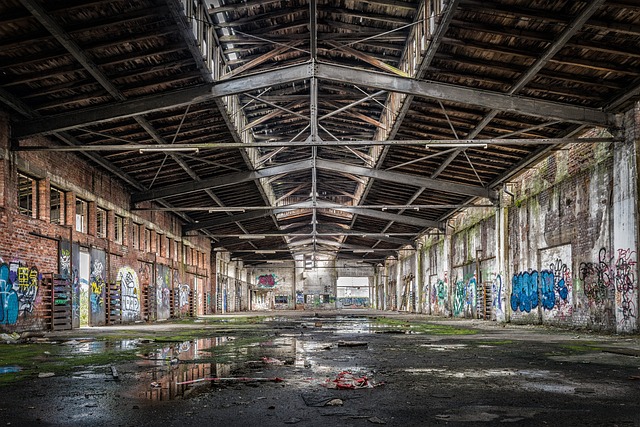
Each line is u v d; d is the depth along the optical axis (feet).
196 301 122.52
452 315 105.40
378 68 53.31
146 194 77.41
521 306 70.18
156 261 90.17
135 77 44.52
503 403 15.61
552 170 60.95
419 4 42.19
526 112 45.85
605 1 34.17
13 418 13.83
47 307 53.11
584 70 42.70
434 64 44.78
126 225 76.02
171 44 40.32
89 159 62.34
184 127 57.16
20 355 29.63
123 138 57.47
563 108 46.26
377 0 42.55
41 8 32.37
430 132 60.75
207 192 84.74
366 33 47.16
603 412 14.44
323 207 90.48
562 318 58.85
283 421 13.38
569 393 17.24
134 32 37.91
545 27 37.32
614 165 47.50
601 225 50.19
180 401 15.89
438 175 76.28
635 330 44.47
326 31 48.29
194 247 117.91
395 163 74.43
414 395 16.84
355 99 61.16
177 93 45.96
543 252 63.98
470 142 47.93
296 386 18.47
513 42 39.65
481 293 86.58
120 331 54.70
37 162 51.11
